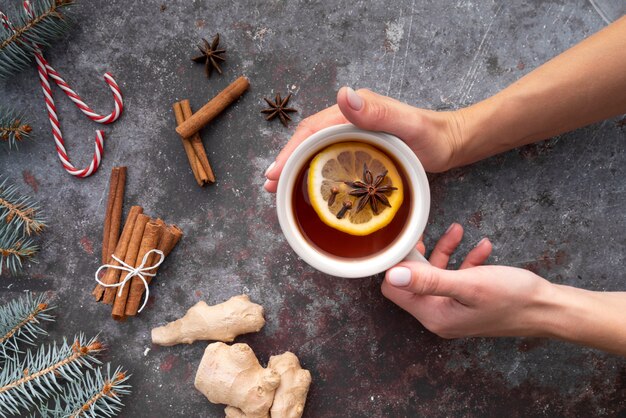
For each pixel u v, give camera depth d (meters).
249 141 0.54
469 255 0.52
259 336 0.55
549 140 0.54
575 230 0.54
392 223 0.42
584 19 0.53
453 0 0.54
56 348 0.53
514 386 0.55
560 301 0.45
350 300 0.55
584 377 0.54
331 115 0.49
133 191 0.55
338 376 0.55
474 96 0.54
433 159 0.50
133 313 0.53
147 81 0.55
